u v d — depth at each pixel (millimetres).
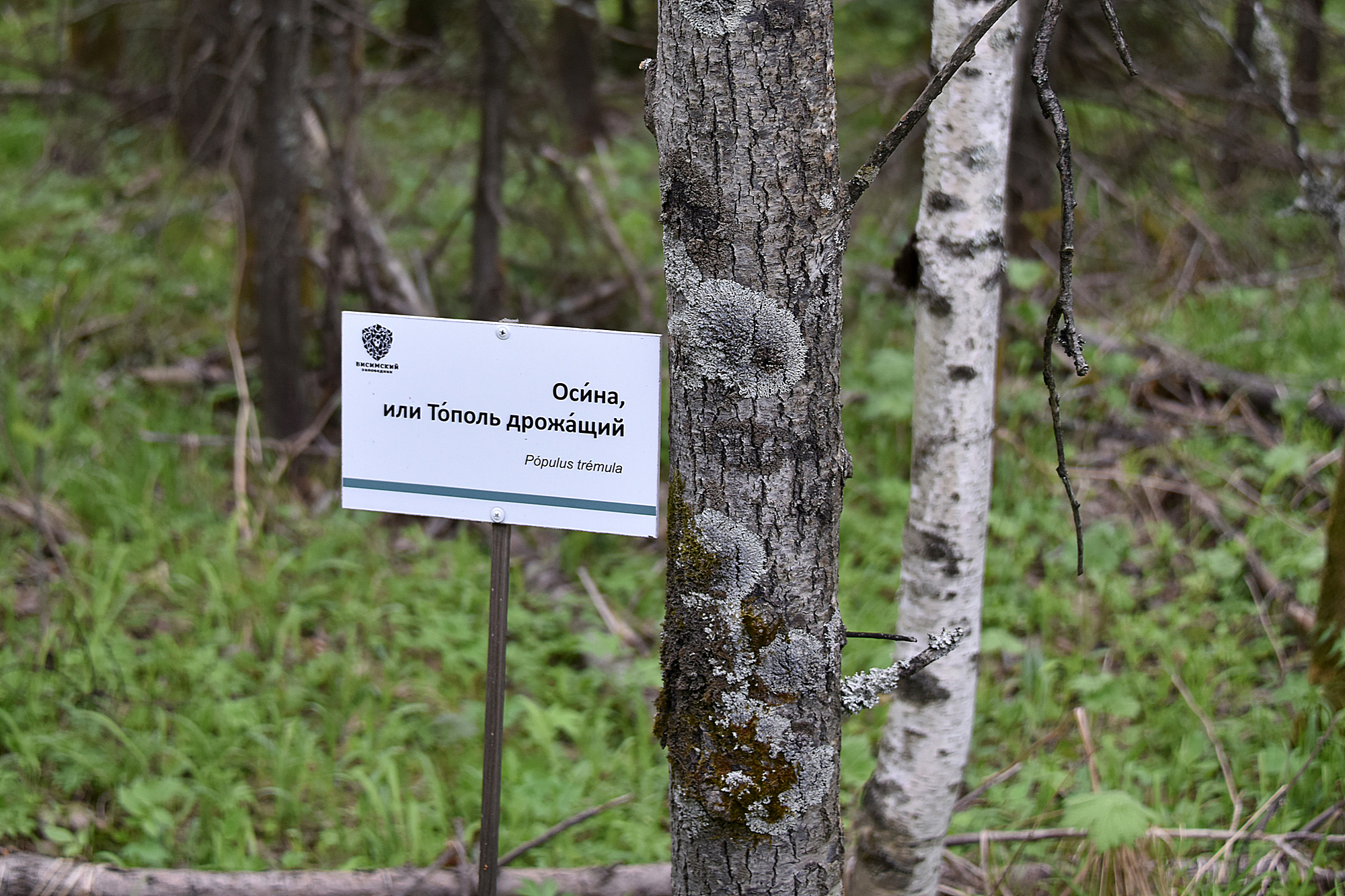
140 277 7066
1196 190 8000
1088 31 6480
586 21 6801
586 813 3201
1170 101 6738
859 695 2002
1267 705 3934
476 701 4062
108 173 7344
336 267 5777
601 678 4195
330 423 5941
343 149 5676
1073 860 3178
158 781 3412
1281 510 5090
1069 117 7289
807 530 1852
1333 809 3125
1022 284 5680
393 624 4457
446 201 7879
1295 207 3980
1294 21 7031
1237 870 2975
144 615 4340
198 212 6730
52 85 6625
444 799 3486
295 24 5199
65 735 3561
